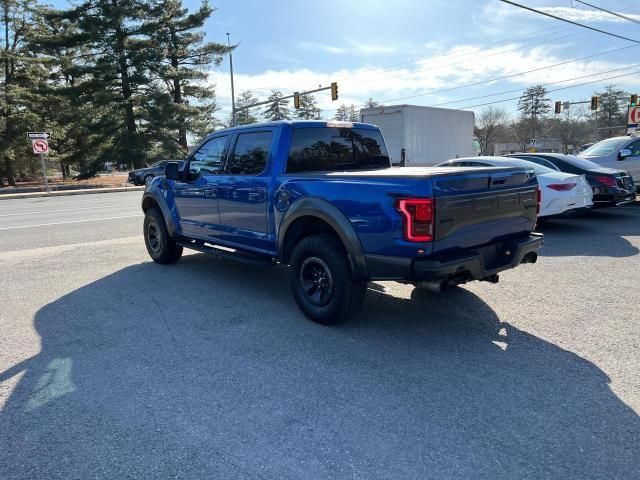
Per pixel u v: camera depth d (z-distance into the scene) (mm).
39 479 2451
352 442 2713
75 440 2777
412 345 4066
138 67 37594
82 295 5684
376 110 19891
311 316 4617
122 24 36375
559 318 4637
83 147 43844
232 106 37406
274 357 3865
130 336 4359
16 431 2871
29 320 4836
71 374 3613
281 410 3068
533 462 2512
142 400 3215
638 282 5754
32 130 37219
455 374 3520
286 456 2600
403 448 2648
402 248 3754
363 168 5680
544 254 7324
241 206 5395
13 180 38656
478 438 2727
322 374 3557
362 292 4367
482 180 4039
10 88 36375
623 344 4000
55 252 8328
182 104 40219
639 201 13078
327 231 4570
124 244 9047
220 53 42312
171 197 6691
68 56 40344
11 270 6980
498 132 90812
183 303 5312
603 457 2543
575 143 90875
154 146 39469
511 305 5047
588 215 11352
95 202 19844
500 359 3766
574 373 3506
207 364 3752
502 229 4352
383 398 3191
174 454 2633
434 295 5461
